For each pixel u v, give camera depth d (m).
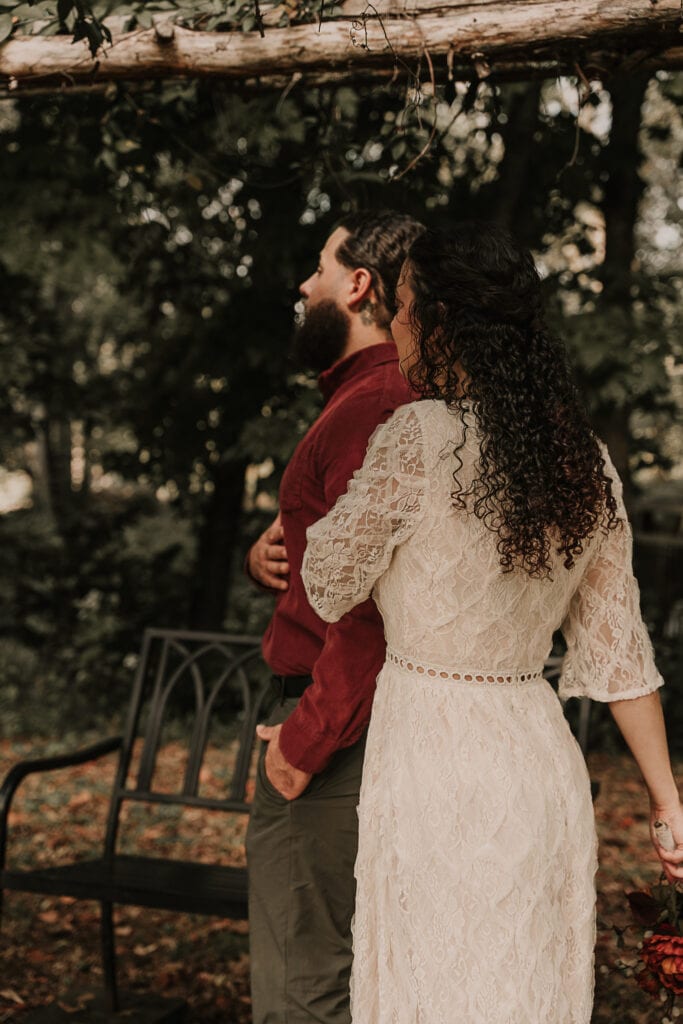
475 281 1.68
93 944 3.67
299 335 2.32
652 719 1.77
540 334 1.72
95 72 2.38
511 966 1.60
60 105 3.17
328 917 2.09
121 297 6.89
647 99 6.32
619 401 5.62
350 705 1.90
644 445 6.82
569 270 5.97
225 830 4.94
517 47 2.14
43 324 7.55
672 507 9.13
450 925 1.63
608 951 3.30
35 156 5.40
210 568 6.85
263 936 2.11
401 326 1.79
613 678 1.75
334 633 1.89
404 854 1.68
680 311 6.39
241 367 6.16
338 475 1.97
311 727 1.92
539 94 5.30
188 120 3.25
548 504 1.64
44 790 5.45
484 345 1.67
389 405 2.01
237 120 3.89
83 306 11.26
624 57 2.17
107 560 7.28
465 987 1.61
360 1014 1.77
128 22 2.35
